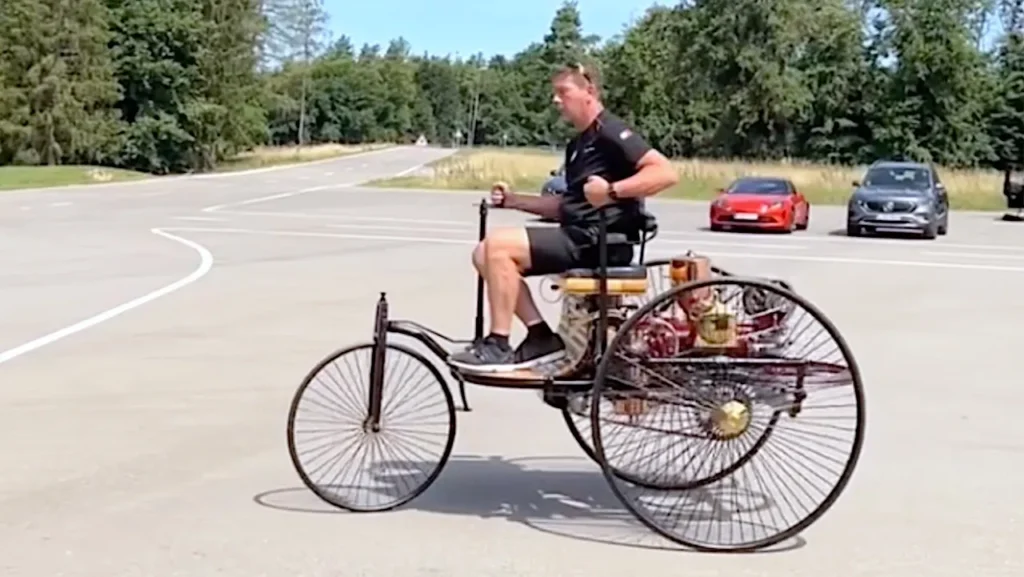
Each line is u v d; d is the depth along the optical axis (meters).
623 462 6.07
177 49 70.06
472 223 28.77
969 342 11.80
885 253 22.88
